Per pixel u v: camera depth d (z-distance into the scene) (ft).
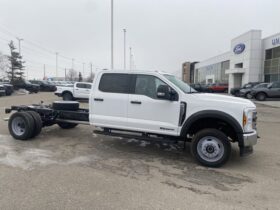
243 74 133.49
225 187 14.85
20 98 82.84
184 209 12.21
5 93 96.37
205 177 16.33
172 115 19.21
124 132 21.49
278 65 110.63
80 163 18.31
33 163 17.98
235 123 17.63
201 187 14.78
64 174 16.08
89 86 69.05
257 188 14.78
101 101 21.45
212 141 18.11
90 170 16.94
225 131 19.66
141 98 20.10
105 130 21.91
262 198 13.55
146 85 20.27
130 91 20.66
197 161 18.71
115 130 21.63
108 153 21.04
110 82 21.36
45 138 25.58
